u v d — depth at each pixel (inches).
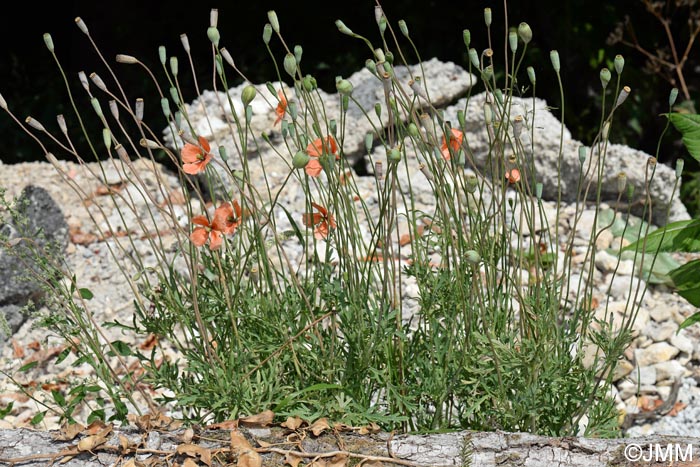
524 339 103.5
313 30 359.9
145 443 100.9
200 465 98.5
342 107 102.3
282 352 107.7
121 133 330.6
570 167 215.9
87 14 381.1
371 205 210.1
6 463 99.3
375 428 103.0
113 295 185.3
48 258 113.9
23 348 171.3
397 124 106.7
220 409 107.4
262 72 355.6
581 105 294.0
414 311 156.9
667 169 211.8
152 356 111.2
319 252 183.0
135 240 200.2
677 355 166.2
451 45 340.5
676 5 271.4
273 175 226.1
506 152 219.0
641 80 288.0
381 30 103.8
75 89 364.8
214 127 232.8
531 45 311.7
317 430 100.8
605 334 107.7
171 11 378.3
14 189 219.9
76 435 102.6
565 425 109.2
